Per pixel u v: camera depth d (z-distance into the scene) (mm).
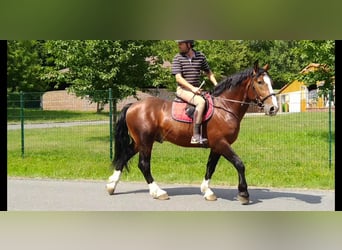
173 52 22031
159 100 8859
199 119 8102
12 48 32219
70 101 24375
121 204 8289
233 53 25859
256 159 13422
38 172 11602
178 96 8516
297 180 10312
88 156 14195
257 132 18906
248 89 8078
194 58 8477
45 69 18859
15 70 33219
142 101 8938
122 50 16391
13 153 14867
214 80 8711
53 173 11438
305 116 19797
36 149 15656
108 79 16766
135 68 17344
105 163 12836
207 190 8602
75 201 8531
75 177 11008
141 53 16969
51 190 9555
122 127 9086
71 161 13266
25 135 18719
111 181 9086
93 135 18812
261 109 8297
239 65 26047
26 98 16453
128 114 8945
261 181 10203
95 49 16547
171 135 8539
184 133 8406
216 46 24016
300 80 17688
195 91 8125
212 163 8633
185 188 9766
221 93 8336
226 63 24922
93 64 16922
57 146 16297
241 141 17125
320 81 17688
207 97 8328
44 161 13344
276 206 8070
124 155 9133
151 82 17750
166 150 15047
